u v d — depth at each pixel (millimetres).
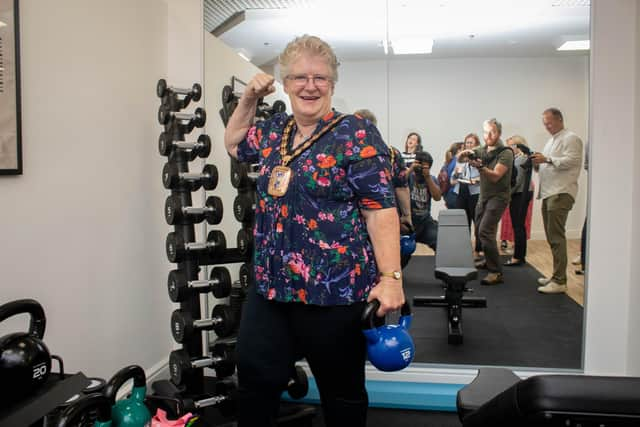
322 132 1475
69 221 2230
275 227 1499
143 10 2775
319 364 1553
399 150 3170
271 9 3170
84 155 2320
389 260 1437
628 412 763
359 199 1464
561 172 2973
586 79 2900
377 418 2604
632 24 2648
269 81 1648
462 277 3115
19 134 1915
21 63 1970
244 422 1625
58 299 2170
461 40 3061
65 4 2195
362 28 3139
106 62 2469
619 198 2711
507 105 3035
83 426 1547
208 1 3080
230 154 1814
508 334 3195
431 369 2885
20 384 1311
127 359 2668
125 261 2645
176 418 2160
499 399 873
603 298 2756
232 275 3396
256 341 1574
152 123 2875
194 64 3020
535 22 2963
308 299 1463
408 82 3129
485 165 3104
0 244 1879
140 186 2768
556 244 3049
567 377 815
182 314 2365
